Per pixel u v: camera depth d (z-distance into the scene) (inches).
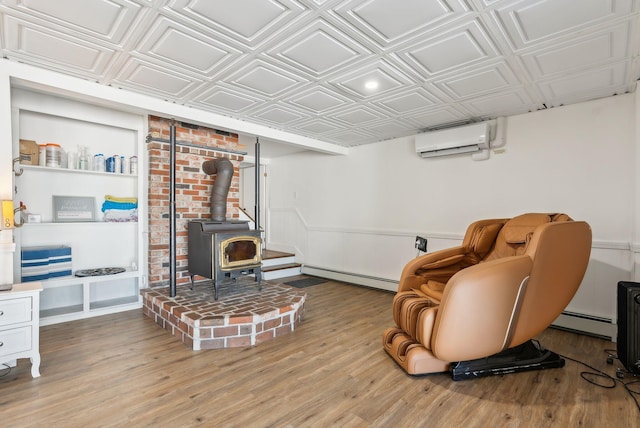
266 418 68.2
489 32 78.5
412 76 102.8
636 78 103.0
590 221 120.3
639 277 105.7
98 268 138.4
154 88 113.3
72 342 104.3
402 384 82.4
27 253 114.5
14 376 83.3
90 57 92.0
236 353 98.8
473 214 151.5
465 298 80.2
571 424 67.2
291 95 119.3
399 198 179.6
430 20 74.1
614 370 90.5
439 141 152.6
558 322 124.3
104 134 140.7
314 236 222.7
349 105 129.0
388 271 183.2
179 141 141.2
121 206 138.9
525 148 136.1
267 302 120.1
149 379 82.8
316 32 79.3
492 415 70.1
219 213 141.9
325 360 95.0
